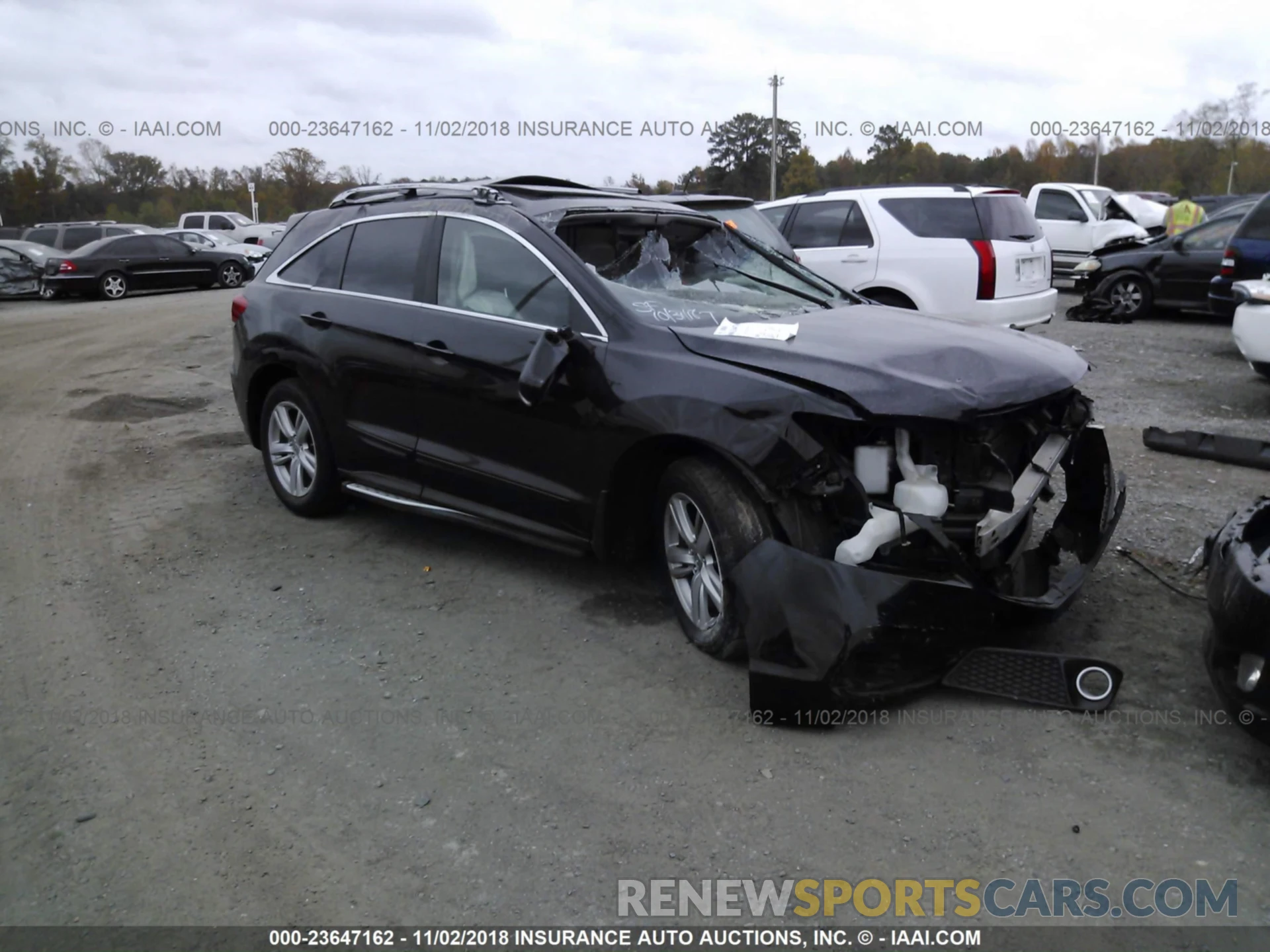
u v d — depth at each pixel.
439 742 3.55
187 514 5.98
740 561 3.63
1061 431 4.12
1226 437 6.59
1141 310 13.49
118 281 21.52
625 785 3.29
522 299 4.51
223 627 4.47
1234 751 3.36
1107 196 19.03
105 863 3.00
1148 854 2.91
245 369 5.89
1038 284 9.48
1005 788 3.21
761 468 3.57
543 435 4.34
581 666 4.04
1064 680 3.58
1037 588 4.02
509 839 3.06
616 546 4.31
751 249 5.15
